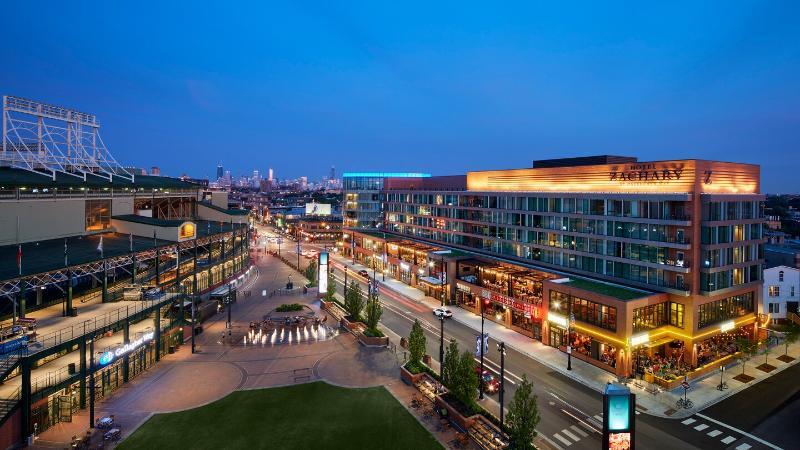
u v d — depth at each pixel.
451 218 110.88
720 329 61.03
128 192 100.75
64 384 44.97
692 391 51.97
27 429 40.78
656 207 62.38
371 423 44.12
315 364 59.19
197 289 96.88
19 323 49.88
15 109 84.75
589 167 75.81
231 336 70.62
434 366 59.28
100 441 40.59
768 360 61.22
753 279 65.31
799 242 130.50
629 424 33.16
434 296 98.62
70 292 57.97
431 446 40.22
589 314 61.06
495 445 39.81
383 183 166.38
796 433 43.22
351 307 76.00
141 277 81.94
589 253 72.00
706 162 59.84
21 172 84.56
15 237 73.44
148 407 47.12
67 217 82.69
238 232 120.19
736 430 43.81
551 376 56.41
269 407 47.25
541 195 81.69
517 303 74.12
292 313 77.88
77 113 97.56
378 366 58.56
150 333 58.25
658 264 61.41
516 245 88.06
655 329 58.91
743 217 62.91
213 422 44.09
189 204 130.38
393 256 122.62
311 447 39.94
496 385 52.88
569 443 41.50
